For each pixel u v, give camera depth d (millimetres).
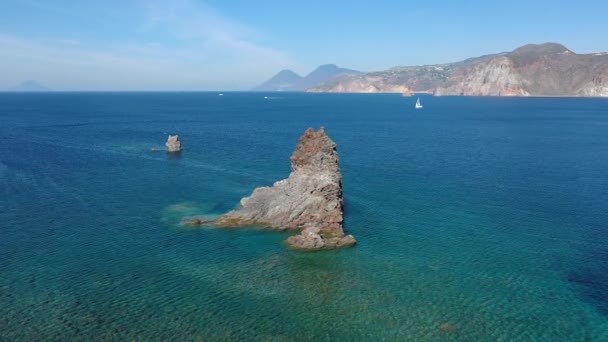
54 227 57969
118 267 46750
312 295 41500
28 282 43219
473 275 45906
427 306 39875
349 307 39562
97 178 84125
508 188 79000
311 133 63438
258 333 35594
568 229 58750
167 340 34500
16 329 35500
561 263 48781
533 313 39062
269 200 61219
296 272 46125
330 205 59094
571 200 71750
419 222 61312
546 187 79812
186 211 64750
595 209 67000
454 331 36312
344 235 55656
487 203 70000
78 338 34500
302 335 35438
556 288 43375
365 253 51062
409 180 84688
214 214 63469
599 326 37219
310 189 59875
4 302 39406
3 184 78688
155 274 45281
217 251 51094
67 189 75938
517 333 36219
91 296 40781
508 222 61406
